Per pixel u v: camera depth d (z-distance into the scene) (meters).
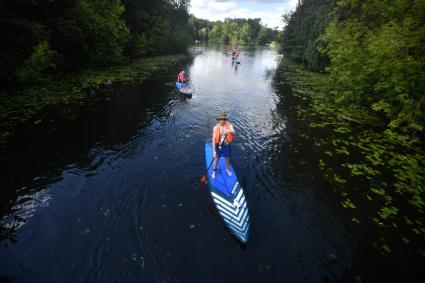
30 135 8.43
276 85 19.73
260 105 13.88
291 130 10.34
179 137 9.11
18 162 6.91
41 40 14.08
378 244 4.98
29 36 13.55
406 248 4.93
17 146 7.70
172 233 4.94
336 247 4.86
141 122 10.21
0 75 12.05
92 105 11.73
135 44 28.12
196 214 5.46
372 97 12.79
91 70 19.39
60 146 7.88
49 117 9.95
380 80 11.44
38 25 13.68
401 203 6.19
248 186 6.58
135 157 7.58
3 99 11.40
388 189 6.70
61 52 16.67
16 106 10.73
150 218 5.29
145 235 4.86
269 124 10.96
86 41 18.59
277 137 9.59
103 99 12.77
